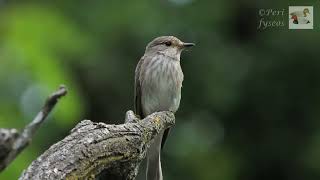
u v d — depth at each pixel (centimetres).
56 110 743
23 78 704
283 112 1534
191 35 1501
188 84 1480
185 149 1511
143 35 1349
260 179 1552
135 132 501
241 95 1491
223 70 1472
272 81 1509
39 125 346
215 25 1530
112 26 1330
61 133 1093
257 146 1542
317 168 1462
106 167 480
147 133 533
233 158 1531
